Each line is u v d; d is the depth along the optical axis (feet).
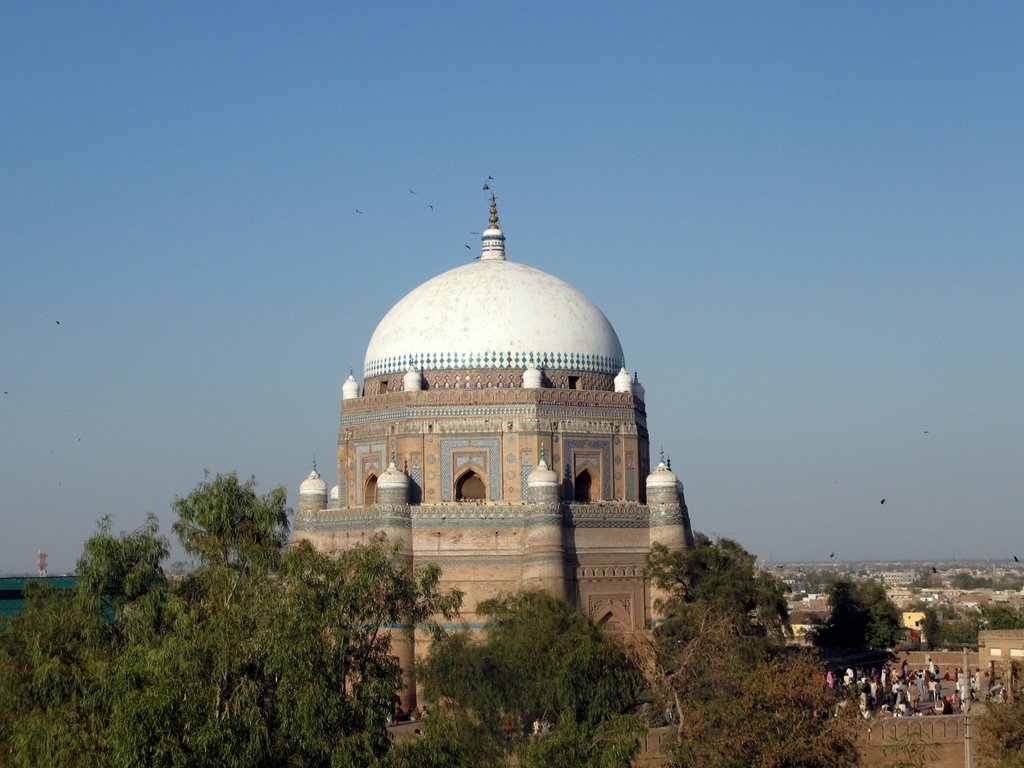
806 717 161.17
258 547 159.84
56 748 137.28
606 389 250.37
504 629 197.06
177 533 163.43
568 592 230.68
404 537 231.91
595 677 184.55
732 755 158.81
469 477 240.94
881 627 291.99
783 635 230.68
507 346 244.22
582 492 243.40
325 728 131.54
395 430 242.99
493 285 249.75
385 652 144.56
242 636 135.03
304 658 131.44
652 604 236.63
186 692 130.62
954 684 256.11
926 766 192.65
